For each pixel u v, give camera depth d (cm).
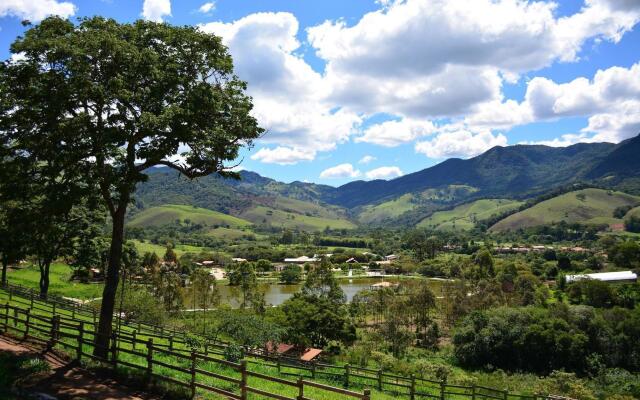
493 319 7069
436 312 10212
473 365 6875
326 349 6600
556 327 6756
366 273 18538
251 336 4825
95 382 1623
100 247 5681
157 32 2114
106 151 1806
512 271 13200
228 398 1557
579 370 6469
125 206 2156
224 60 2233
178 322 6988
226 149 2194
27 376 1603
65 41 1794
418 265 18688
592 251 18812
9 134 1905
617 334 6719
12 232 2200
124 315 5559
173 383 1598
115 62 1877
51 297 4609
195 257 19338
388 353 6838
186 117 1997
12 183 1975
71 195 1869
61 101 1772
